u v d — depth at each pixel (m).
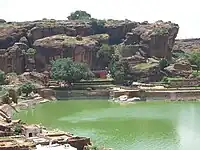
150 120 149.50
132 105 193.00
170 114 163.38
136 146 109.00
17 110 174.88
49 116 160.25
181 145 110.00
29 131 105.81
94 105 193.88
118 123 143.75
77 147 95.69
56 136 100.56
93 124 141.88
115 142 113.69
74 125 139.88
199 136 120.81
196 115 160.00
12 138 97.19
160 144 111.31
